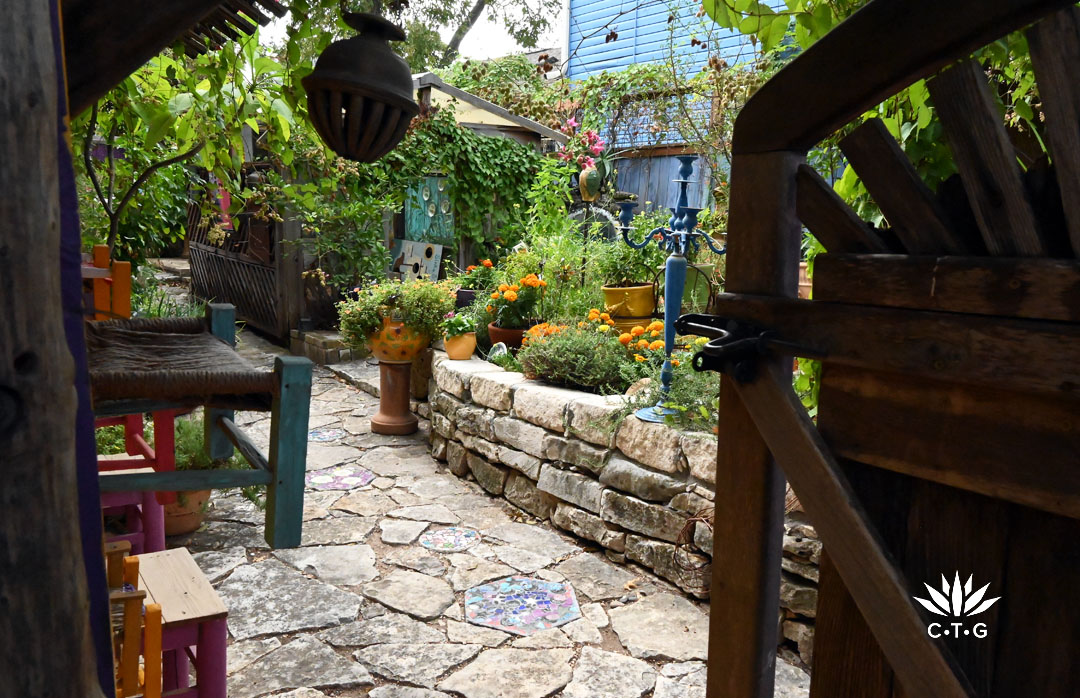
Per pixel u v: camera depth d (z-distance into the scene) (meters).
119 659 1.95
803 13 1.63
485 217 9.05
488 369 5.25
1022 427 0.88
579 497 4.07
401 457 5.46
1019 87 1.82
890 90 0.98
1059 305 0.82
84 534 0.82
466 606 3.34
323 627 3.12
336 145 1.67
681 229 3.67
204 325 2.15
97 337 1.97
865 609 1.03
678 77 7.75
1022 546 0.92
